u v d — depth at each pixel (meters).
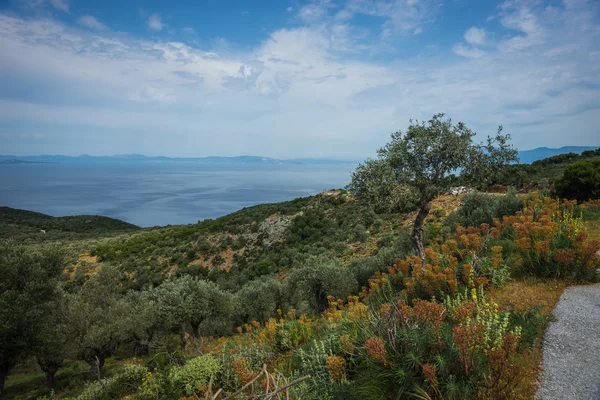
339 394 4.25
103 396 7.39
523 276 7.42
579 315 5.48
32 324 16.25
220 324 23.62
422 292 7.69
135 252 66.19
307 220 59.19
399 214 42.19
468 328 3.69
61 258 19.98
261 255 52.50
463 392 3.46
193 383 6.04
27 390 18.81
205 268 52.00
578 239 7.30
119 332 20.72
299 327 7.84
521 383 3.89
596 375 3.93
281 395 3.82
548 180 28.36
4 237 91.06
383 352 3.85
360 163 10.84
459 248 10.00
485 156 10.30
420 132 10.29
